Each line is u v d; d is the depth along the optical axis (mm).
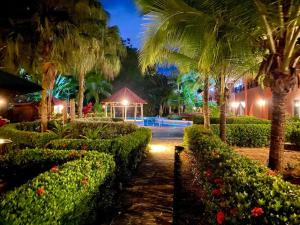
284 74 5629
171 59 10047
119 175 6406
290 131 13555
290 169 7477
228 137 13945
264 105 20531
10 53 13016
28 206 2576
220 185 3668
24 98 31375
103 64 21828
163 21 5703
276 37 5676
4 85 5750
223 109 10859
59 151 5566
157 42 5996
